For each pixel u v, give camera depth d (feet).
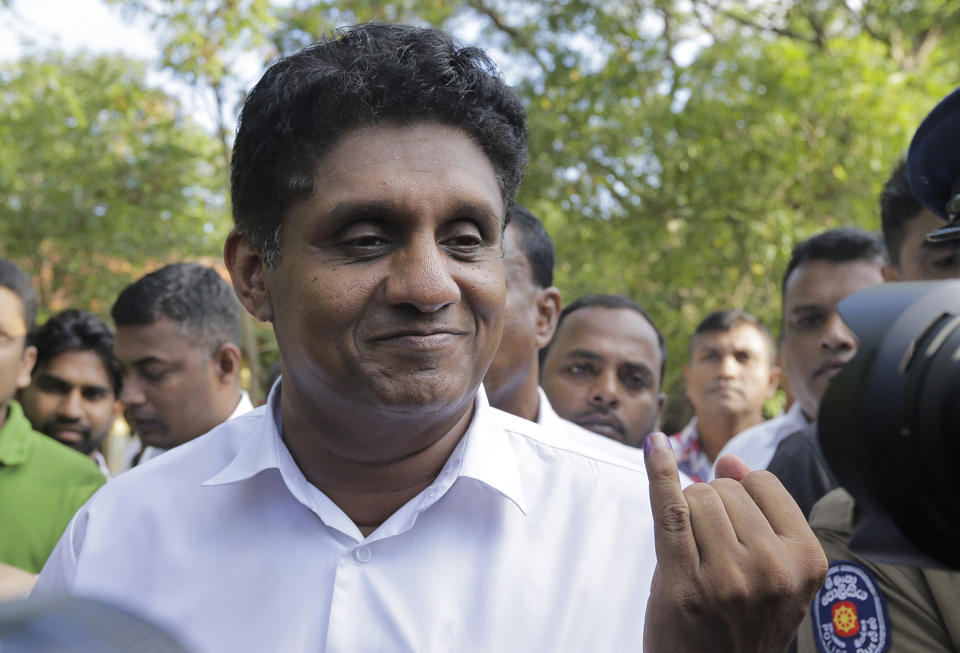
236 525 4.86
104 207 37.78
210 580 4.77
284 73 4.53
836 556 5.40
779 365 17.63
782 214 31.27
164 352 9.66
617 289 35.06
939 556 2.70
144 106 39.37
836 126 31.91
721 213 31.89
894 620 5.17
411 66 4.35
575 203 32.40
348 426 4.53
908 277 5.96
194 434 9.87
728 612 3.66
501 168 4.66
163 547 4.88
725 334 13.91
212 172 39.24
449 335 4.39
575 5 33.32
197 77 32.37
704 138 31.81
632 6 34.73
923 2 36.78
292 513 4.83
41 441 9.46
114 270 38.83
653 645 3.79
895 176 6.05
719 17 37.65
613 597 4.71
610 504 4.93
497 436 4.96
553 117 32.35
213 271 10.32
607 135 32.37
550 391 10.15
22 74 40.70
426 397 4.34
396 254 4.34
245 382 35.83
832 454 2.82
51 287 39.75
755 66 31.73
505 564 4.70
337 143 4.35
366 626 4.55
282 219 4.48
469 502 4.80
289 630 4.62
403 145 4.34
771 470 7.01
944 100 4.07
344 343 4.33
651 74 34.30
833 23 39.22
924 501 2.64
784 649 3.81
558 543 4.82
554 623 4.62
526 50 34.42
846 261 9.09
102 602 1.43
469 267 4.47
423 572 4.65
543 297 8.44
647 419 10.13
